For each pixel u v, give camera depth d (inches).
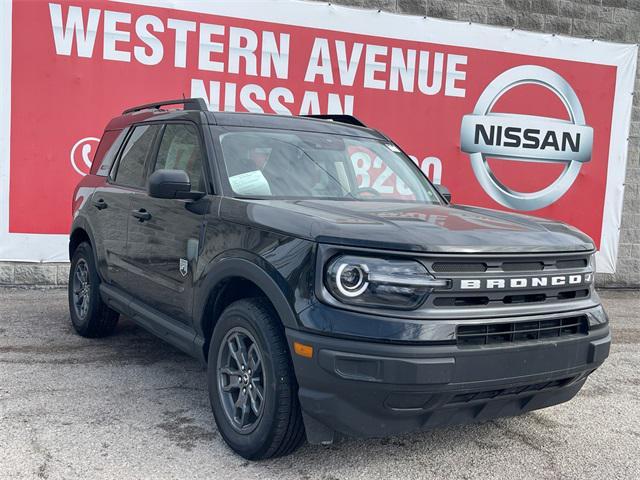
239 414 145.6
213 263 150.0
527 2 395.2
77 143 321.7
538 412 183.8
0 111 309.4
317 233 127.3
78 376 193.3
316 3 351.6
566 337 137.7
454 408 127.0
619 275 429.1
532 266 135.6
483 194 396.8
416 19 371.6
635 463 150.9
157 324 178.9
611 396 201.5
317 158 178.9
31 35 310.8
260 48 344.8
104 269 213.8
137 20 324.8
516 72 396.2
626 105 420.5
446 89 382.3
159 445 147.1
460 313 124.7
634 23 418.9
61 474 131.0
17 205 315.9
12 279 319.0
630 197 427.8
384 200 176.2
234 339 146.5
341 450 149.5
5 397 172.9
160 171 156.2
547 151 407.2
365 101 366.6
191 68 335.0
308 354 123.5
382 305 122.2
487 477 139.8
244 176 164.6
